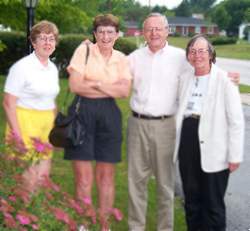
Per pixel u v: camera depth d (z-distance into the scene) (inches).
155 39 189.5
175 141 194.4
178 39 2974.9
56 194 155.0
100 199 200.2
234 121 181.0
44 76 188.1
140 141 197.8
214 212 188.1
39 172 181.6
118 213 167.3
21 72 183.8
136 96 196.4
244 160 350.6
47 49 186.2
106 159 193.2
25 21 607.8
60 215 135.7
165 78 191.9
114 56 191.8
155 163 199.6
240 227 233.3
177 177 284.8
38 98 187.0
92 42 199.8
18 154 153.6
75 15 621.3
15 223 126.1
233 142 181.9
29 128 186.5
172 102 194.2
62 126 186.1
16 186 140.8
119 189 268.1
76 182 195.0
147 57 193.3
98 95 189.2
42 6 544.1
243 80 1020.5
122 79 189.3
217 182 186.2
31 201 139.4
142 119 195.9
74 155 190.7
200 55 179.9
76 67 188.5
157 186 203.0
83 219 150.7
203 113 183.0
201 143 183.9
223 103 181.9
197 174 189.3
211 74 182.7
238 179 309.3
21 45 883.4
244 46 2603.3
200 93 184.2
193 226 195.5
